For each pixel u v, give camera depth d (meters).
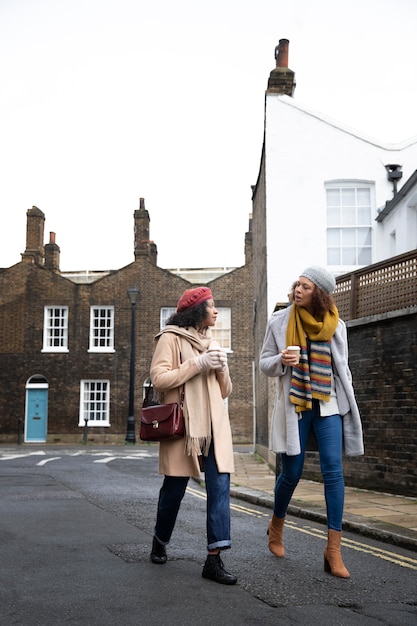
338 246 13.86
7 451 21.25
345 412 4.18
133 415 26.69
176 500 4.04
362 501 7.38
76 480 10.12
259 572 3.97
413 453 7.80
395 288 8.35
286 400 4.17
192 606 3.21
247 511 7.07
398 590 3.65
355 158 13.89
